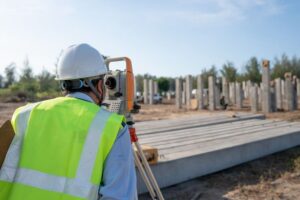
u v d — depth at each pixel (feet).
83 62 5.77
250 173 19.08
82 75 5.73
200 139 22.27
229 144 20.08
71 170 5.03
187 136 23.80
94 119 5.23
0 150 5.40
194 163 17.15
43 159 5.19
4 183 5.30
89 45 6.08
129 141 5.38
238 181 17.72
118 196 4.97
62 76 5.82
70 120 5.29
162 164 15.57
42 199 4.98
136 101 9.80
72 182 4.97
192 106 72.23
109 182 5.03
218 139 22.17
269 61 53.98
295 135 25.68
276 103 62.23
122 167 5.12
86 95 5.77
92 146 5.08
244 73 153.58
